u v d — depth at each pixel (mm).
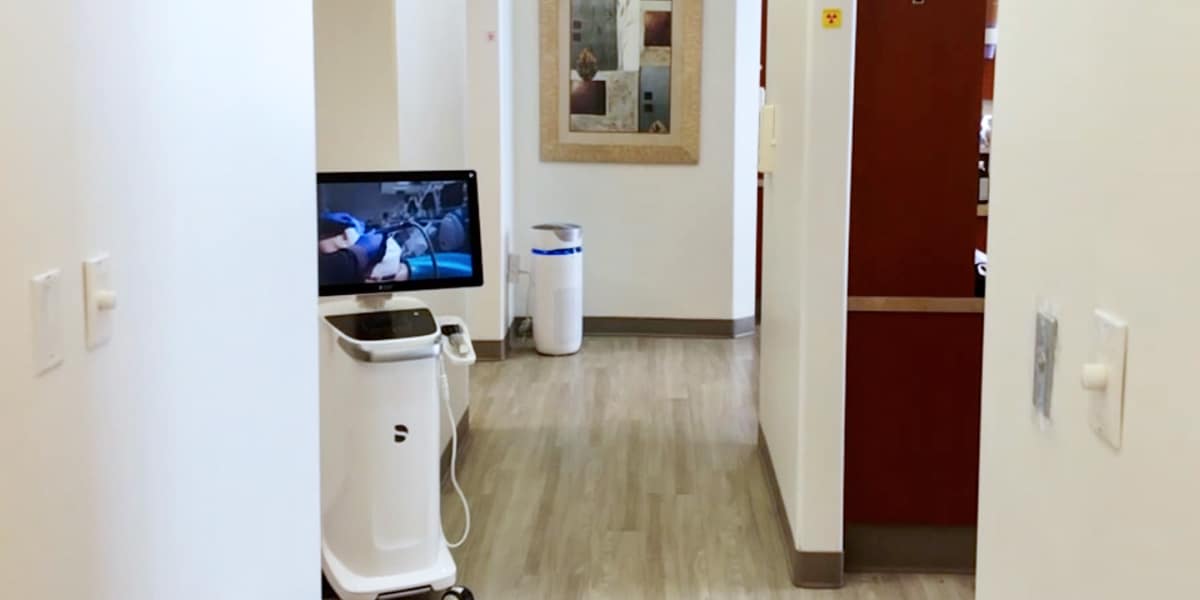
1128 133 989
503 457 4547
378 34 3529
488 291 6105
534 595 3297
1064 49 1157
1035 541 1253
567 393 5527
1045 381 1212
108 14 1317
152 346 1459
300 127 2152
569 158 6625
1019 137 1317
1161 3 921
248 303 1848
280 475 2057
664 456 4574
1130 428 983
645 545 3664
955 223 3334
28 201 1140
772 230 4234
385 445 3006
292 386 2125
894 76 3285
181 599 1582
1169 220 905
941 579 3391
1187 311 873
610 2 6465
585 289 6781
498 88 5930
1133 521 979
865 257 3355
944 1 3254
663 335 6809
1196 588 860
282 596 2084
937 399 3346
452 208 3061
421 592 3123
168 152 1498
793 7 3574
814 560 3320
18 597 1132
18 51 1115
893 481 3393
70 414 1242
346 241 2957
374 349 2934
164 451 1507
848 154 3162
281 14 2018
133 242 1396
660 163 6621
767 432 4320
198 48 1602
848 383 3350
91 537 1300
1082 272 1105
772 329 4195
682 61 6504
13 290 1109
